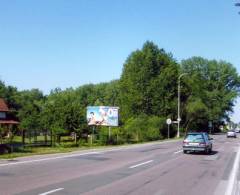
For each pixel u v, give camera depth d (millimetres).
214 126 127000
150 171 20531
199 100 91938
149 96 83438
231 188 15492
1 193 12617
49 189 13633
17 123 57219
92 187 14391
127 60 88812
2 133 34719
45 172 18531
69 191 13352
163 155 32031
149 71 84562
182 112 89375
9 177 16453
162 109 82688
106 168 21094
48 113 49062
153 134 66625
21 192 12875
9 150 31812
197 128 101812
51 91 99812
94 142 49938
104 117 54688
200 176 19156
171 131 81938
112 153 32688
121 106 86250
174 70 85250
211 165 24922
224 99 117750
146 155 31391
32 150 35094
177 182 16688
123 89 87188
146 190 14125
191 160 28203
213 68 120312
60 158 26469
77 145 46344
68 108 48094
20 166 20766
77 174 18188
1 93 85000
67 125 47812
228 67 120938
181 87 87750
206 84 117438
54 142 50938
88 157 27875
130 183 15773
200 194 13859
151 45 87312
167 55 88000
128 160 26344
